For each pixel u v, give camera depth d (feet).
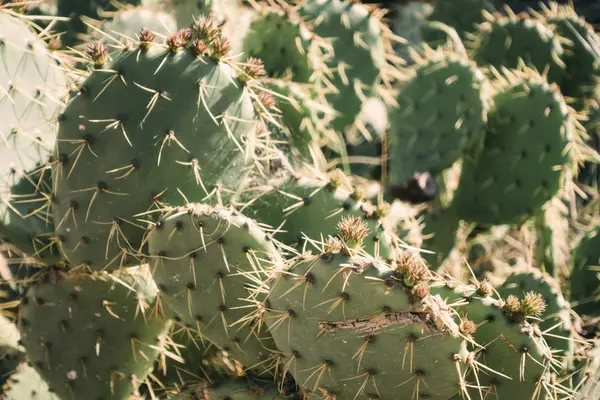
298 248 4.69
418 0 7.81
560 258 5.78
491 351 4.25
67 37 6.09
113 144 4.42
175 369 4.97
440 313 3.98
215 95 4.43
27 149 4.87
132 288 4.72
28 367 5.07
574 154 5.67
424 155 5.73
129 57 4.42
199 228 4.30
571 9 6.76
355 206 4.66
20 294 5.06
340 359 4.08
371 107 6.34
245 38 5.54
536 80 5.68
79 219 4.51
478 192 5.76
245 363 4.51
